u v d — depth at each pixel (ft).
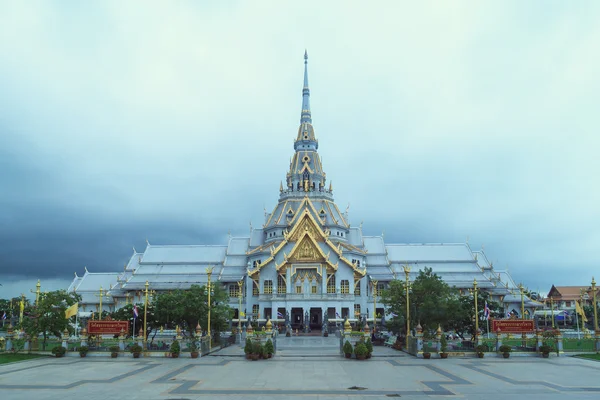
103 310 386.73
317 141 449.06
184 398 98.07
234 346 228.43
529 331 178.50
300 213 375.86
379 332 263.49
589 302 454.40
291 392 104.22
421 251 406.41
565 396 99.04
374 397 98.63
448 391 104.94
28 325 184.03
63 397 99.45
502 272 402.93
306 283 338.54
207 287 216.13
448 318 205.46
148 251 413.80
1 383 117.39
